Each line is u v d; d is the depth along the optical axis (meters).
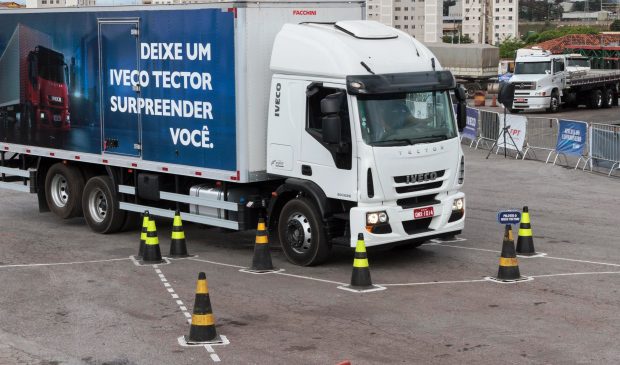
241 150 15.04
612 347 10.29
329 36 14.41
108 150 17.77
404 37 15.07
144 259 15.65
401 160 14.05
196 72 15.70
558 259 15.17
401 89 14.05
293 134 14.68
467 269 14.60
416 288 13.34
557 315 11.68
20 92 19.69
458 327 11.21
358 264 13.43
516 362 9.81
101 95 17.78
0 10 19.84
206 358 10.20
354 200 13.92
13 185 20.58
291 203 14.90
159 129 16.61
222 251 16.67
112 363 10.11
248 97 14.98
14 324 11.80
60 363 10.14
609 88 54.94
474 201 21.64
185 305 12.69
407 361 9.91
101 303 12.84
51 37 18.75
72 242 17.69
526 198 21.95
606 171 26.36
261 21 15.01
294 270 14.77
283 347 10.55
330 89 14.11
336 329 11.24
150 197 17.19
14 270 15.12
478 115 33.16
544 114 49.56
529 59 50.25
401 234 14.24
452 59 70.56
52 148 19.05
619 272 14.15
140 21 16.73
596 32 138.75
